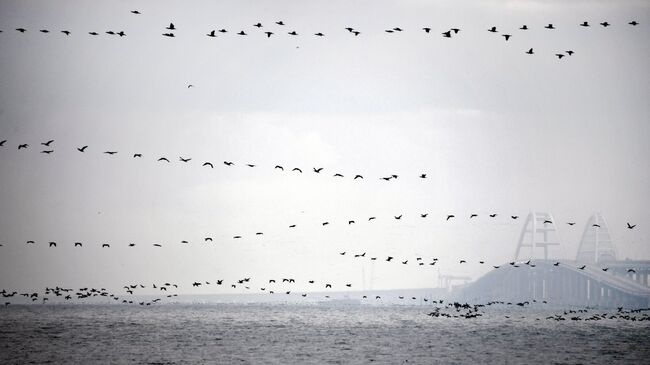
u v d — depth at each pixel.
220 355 132.12
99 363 123.19
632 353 140.12
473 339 165.75
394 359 127.06
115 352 138.25
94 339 166.88
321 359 126.56
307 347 146.00
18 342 160.38
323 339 164.62
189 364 120.75
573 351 142.50
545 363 125.25
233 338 167.75
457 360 126.94
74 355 134.00
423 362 123.75
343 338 167.38
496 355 134.38
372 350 140.62
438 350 141.50
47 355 134.50
